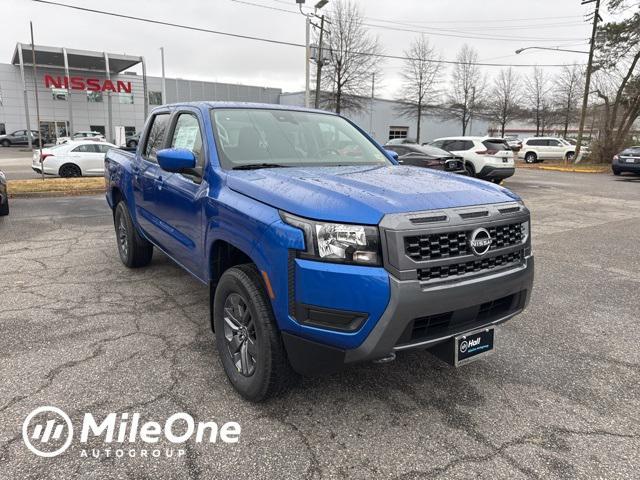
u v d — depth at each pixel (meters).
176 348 3.72
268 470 2.41
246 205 2.89
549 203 12.90
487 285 2.69
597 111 30.75
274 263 2.58
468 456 2.54
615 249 7.50
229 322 3.13
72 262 6.16
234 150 3.57
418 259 2.46
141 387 3.15
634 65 27.88
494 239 2.77
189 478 2.34
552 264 6.57
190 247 3.73
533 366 3.58
